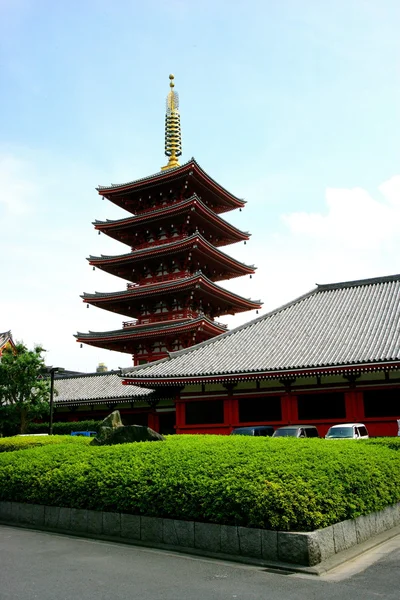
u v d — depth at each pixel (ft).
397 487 47.80
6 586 29.40
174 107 224.33
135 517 41.19
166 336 177.58
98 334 189.16
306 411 107.96
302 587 28.78
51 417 127.65
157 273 194.80
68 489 46.06
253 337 127.03
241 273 206.08
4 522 50.31
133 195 202.59
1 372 134.41
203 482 38.86
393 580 29.91
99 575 31.42
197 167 181.98
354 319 121.80
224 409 115.44
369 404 102.94
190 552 36.65
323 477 37.78
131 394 141.18
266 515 34.60
